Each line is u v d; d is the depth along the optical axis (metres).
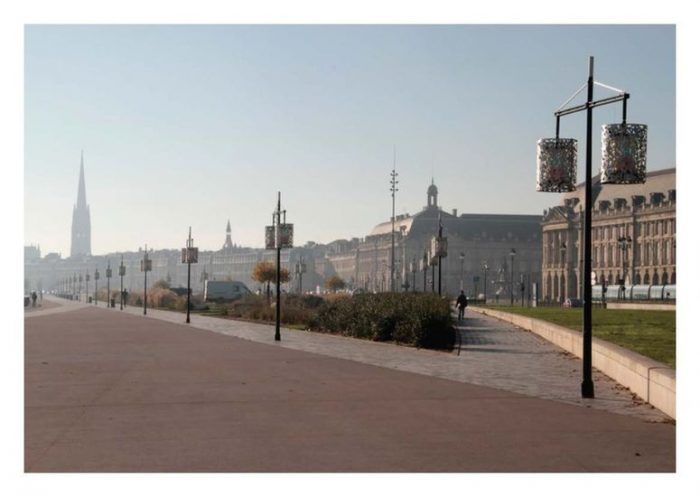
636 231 173.62
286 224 40.72
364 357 29.89
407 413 16.88
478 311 86.12
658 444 13.75
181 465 12.41
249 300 88.94
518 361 28.17
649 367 18.23
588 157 19.59
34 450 13.45
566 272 195.38
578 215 194.12
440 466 12.29
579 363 27.42
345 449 13.45
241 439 14.27
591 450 13.30
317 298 86.81
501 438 14.27
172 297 123.44
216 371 25.16
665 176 172.75
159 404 18.28
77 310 103.38
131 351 33.41
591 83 19.28
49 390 20.72
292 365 26.89
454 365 26.70
